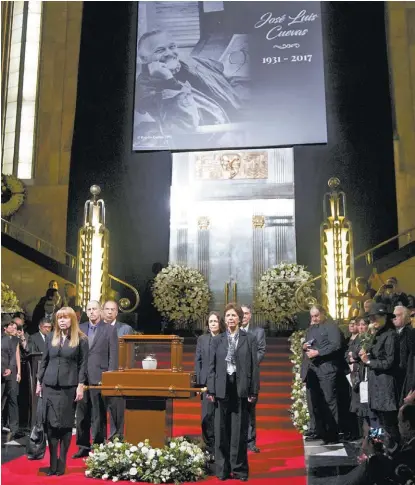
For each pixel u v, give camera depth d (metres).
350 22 14.02
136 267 14.02
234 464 4.80
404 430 3.97
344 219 10.34
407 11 13.87
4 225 13.81
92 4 15.04
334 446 6.20
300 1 13.45
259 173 14.70
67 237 14.04
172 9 13.82
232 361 4.87
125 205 14.23
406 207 13.05
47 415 4.91
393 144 13.38
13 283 11.27
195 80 13.45
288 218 14.41
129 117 14.50
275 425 7.34
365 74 13.76
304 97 13.02
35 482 4.70
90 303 6.02
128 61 14.71
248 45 13.40
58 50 14.97
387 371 4.88
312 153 13.76
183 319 12.90
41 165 14.46
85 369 5.01
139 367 5.23
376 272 10.08
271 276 12.20
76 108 14.58
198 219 14.62
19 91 14.88
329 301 10.05
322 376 6.44
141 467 4.79
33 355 6.70
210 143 13.14
